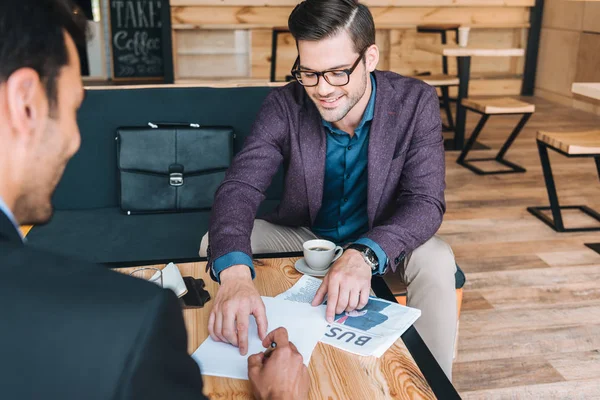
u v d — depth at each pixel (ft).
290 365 3.02
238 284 4.08
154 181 7.51
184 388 1.51
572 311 7.84
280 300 4.21
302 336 3.76
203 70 20.10
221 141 7.61
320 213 6.01
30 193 1.76
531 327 7.47
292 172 5.71
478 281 8.62
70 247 6.55
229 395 3.22
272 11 19.17
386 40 20.62
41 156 1.73
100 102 7.61
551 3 20.51
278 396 2.94
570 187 12.59
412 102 5.54
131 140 7.47
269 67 20.13
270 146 5.64
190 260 4.99
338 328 3.88
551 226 10.53
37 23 1.64
